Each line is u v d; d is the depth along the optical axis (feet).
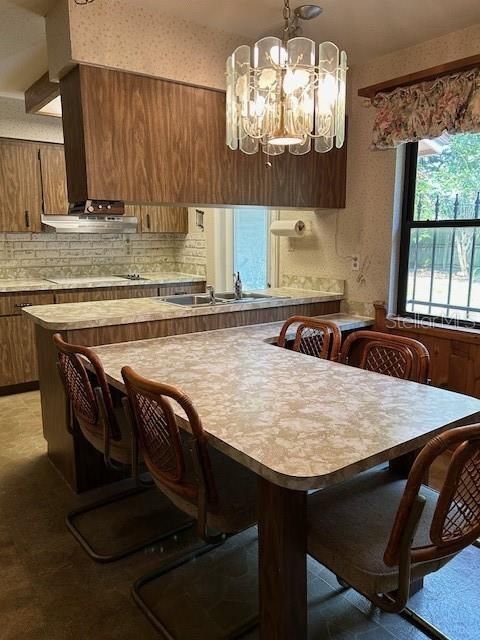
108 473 8.71
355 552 4.26
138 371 6.53
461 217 9.77
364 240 11.19
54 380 8.76
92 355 6.05
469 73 8.26
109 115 8.01
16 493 8.44
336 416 4.91
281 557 4.22
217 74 9.07
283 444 4.22
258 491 4.33
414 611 5.74
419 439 4.42
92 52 7.68
